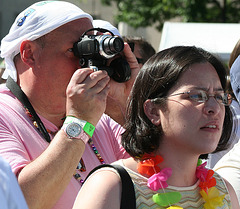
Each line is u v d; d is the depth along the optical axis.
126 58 6.79
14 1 44.72
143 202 4.51
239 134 7.96
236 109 8.23
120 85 6.79
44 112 6.13
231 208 5.07
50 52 6.00
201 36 15.35
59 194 5.25
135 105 4.95
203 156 5.37
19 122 5.82
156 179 4.57
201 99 4.62
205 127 4.64
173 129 4.65
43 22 6.02
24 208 3.10
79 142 5.41
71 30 6.11
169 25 16.09
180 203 4.68
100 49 5.92
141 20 35.38
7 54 6.20
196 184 4.90
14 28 6.23
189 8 33.94
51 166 5.18
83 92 5.49
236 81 7.63
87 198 4.38
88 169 6.14
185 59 4.74
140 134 4.79
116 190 4.43
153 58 4.90
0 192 2.92
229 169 6.43
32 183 5.06
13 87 6.12
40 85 6.03
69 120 5.48
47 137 5.99
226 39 15.09
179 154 4.75
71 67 6.06
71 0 42.81
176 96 4.66
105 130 6.79
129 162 4.84
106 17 44.00
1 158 3.16
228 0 35.91
